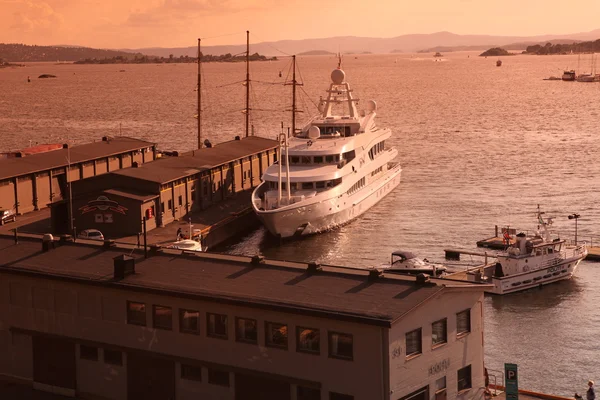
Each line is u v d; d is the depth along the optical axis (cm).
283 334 5519
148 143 16500
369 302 5400
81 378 6347
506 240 11069
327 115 15938
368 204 14850
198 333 5816
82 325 6275
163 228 12144
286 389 5550
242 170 15500
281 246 12575
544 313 9344
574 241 12131
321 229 13188
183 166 13512
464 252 11556
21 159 13738
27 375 6575
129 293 6028
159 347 5978
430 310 5488
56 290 6338
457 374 5741
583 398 7012
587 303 9675
